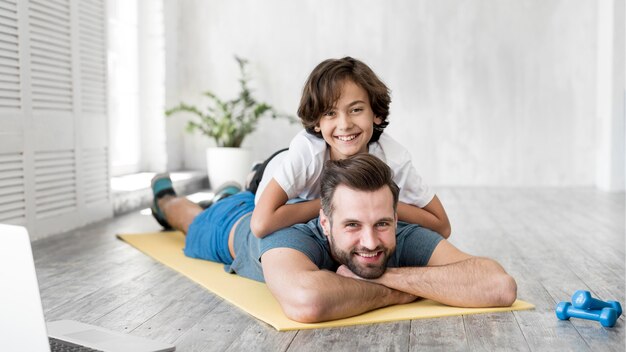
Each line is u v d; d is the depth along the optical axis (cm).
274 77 743
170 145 717
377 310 245
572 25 713
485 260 252
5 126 365
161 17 689
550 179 727
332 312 230
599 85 701
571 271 318
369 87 249
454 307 249
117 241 394
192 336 222
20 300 146
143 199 548
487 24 719
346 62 250
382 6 726
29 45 387
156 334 224
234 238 304
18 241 145
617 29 659
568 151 723
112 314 247
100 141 475
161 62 694
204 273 307
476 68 723
